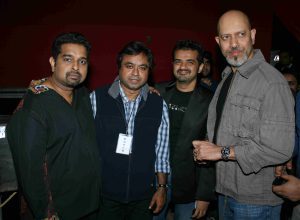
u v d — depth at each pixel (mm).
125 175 2055
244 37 1729
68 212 1765
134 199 2094
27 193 1599
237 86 1737
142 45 2002
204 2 4113
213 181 2154
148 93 2127
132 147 2053
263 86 1617
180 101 2295
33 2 3934
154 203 2193
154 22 4090
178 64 2240
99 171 1896
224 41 1775
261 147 1570
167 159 2205
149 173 2115
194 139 2209
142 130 2066
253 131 1646
